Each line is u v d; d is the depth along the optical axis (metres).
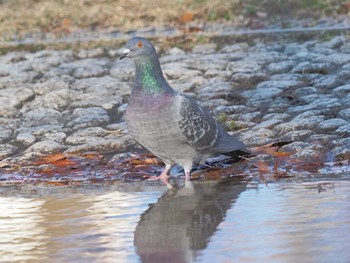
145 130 12.88
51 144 15.17
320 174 12.62
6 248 9.33
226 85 17.95
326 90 17.12
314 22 24.34
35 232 9.98
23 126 16.58
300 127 14.94
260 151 13.96
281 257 8.55
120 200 11.59
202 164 13.91
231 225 9.88
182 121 12.80
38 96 18.45
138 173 13.56
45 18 26.73
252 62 19.56
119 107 17.17
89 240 9.53
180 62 20.09
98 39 24.05
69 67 20.47
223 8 26.12
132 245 9.27
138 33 24.59
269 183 12.20
